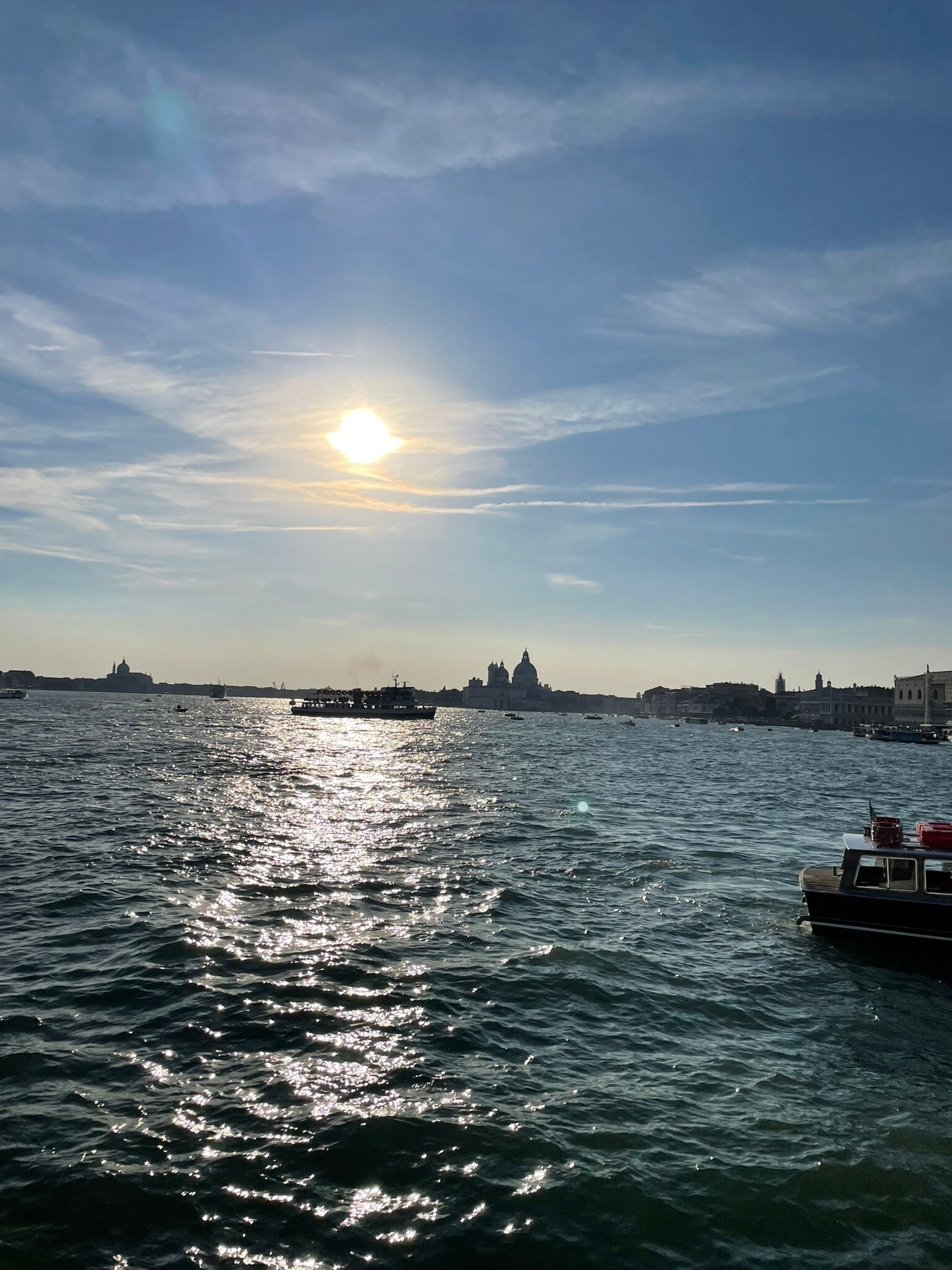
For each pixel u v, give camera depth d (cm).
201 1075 1563
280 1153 1318
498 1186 1255
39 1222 1141
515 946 2403
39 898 2739
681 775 8644
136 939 2347
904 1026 1944
